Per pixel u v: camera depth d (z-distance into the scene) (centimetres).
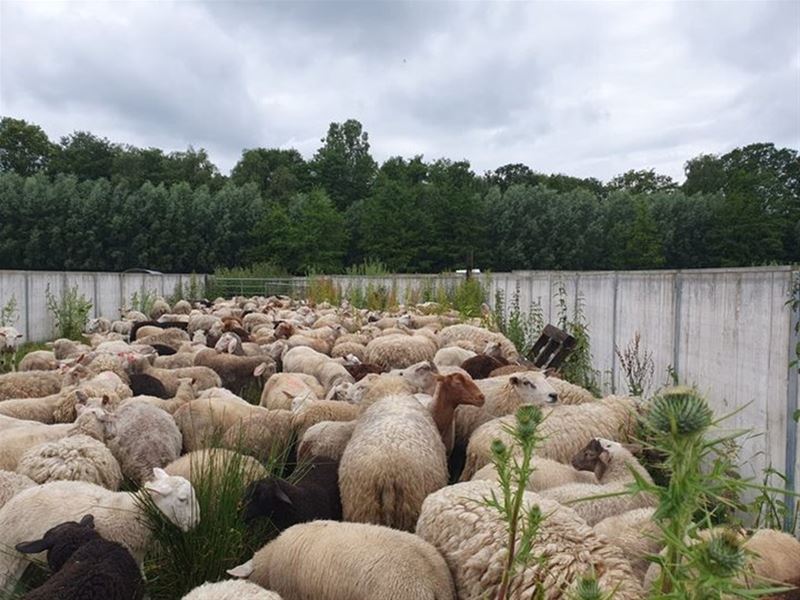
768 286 582
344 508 523
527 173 11712
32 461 571
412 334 1520
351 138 11369
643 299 944
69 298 2338
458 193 7288
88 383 880
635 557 396
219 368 1181
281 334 1666
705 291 725
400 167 10425
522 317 1778
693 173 9988
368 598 363
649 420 141
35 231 6106
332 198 10006
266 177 10300
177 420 748
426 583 365
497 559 360
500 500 411
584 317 1292
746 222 7062
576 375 1266
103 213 6397
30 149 9225
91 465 576
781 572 379
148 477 635
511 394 743
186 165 9519
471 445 610
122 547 418
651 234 6919
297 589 395
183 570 464
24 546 414
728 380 663
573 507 475
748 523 570
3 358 1608
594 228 6981
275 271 4812
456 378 667
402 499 502
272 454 604
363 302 2820
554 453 633
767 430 578
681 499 134
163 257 6406
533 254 7062
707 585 126
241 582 362
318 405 748
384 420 579
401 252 7044
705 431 135
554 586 322
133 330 2025
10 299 2064
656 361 886
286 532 425
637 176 11912
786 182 9231
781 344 555
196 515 470
